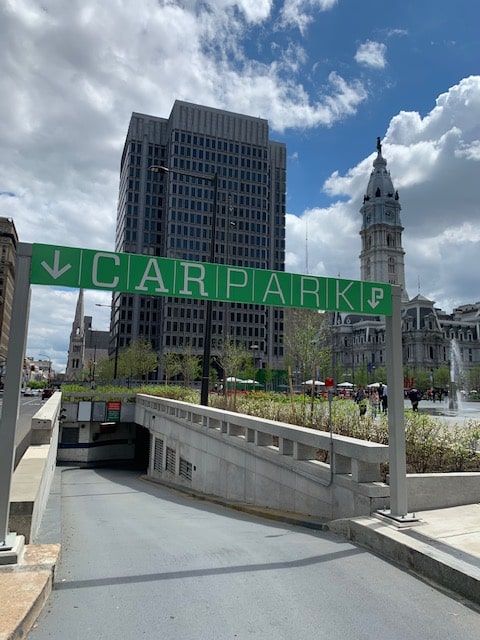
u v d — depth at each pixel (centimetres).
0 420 475
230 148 11600
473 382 8612
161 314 10750
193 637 342
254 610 389
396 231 16138
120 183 13088
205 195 11206
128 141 11612
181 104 11275
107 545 616
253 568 495
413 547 489
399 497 599
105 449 3409
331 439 751
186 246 10925
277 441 1117
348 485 699
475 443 877
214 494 1320
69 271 521
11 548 454
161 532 717
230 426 1220
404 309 11531
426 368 10631
